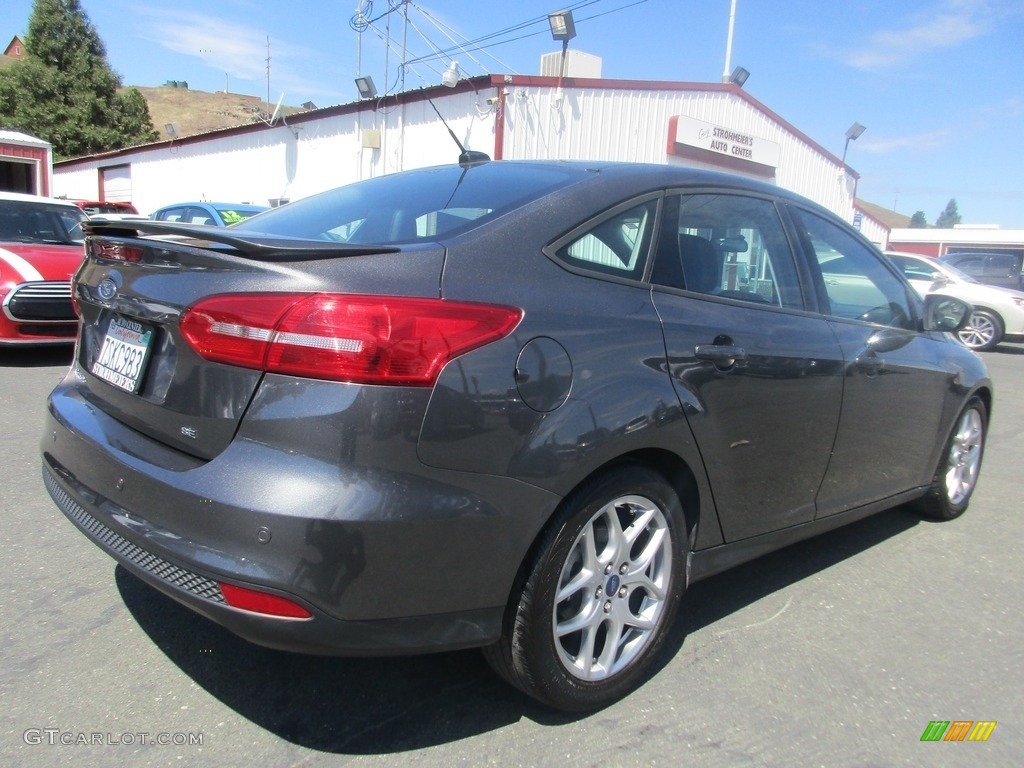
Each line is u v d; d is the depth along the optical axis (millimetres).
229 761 2176
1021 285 15711
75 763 2131
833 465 3266
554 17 13656
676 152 15953
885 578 3660
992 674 2848
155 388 2248
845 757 2336
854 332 3348
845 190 21234
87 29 40031
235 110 119812
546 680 2305
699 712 2516
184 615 2939
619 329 2391
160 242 2311
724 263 2906
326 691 2525
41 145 20781
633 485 2418
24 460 4574
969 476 4535
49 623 2834
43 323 7035
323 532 1877
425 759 2227
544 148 14000
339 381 1920
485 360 2055
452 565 2031
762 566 3740
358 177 16641
